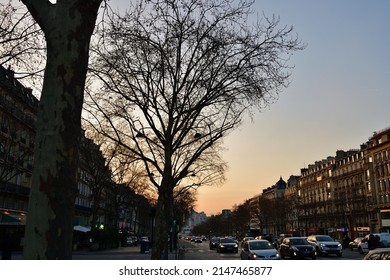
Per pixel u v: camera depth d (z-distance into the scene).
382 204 74.88
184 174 16.95
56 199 4.25
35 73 11.16
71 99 4.54
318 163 116.50
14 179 44.06
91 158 42.81
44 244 4.11
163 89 16.48
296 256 27.16
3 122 28.97
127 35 15.44
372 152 81.25
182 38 16.11
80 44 4.70
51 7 4.80
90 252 40.41
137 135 17.45
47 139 4.39
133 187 55.66
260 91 16.27
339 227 91.88
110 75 16.23
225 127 17.58
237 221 138.00
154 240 16.27
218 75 16.69
